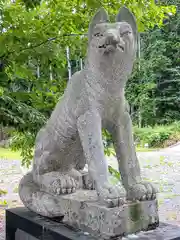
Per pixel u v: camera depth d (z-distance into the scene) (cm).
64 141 181
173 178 540
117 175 260
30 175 211
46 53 247
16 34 238
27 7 235
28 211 200
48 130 189
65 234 157
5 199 434
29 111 246
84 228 160
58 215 176
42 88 295
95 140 158
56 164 193
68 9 266
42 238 171
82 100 163
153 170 619
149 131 1100
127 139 171
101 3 243
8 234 203
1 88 248
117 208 149
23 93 262
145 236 152
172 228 165
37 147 197
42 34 248
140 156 828
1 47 236
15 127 246
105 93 159
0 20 258
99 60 153
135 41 161
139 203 157
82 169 209
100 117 162
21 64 262
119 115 168
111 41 147
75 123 171
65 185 177
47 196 182
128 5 268
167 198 414
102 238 149
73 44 278
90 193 179
